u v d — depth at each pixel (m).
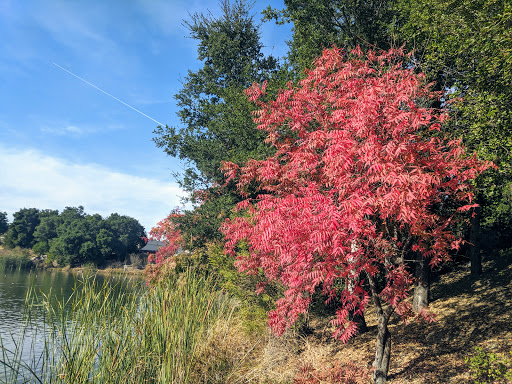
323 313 11.45
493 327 7.81
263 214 7.77
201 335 7.71
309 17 16.05
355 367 7.47
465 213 12.02
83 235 77.00
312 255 6.25
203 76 25.17
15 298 27.84
